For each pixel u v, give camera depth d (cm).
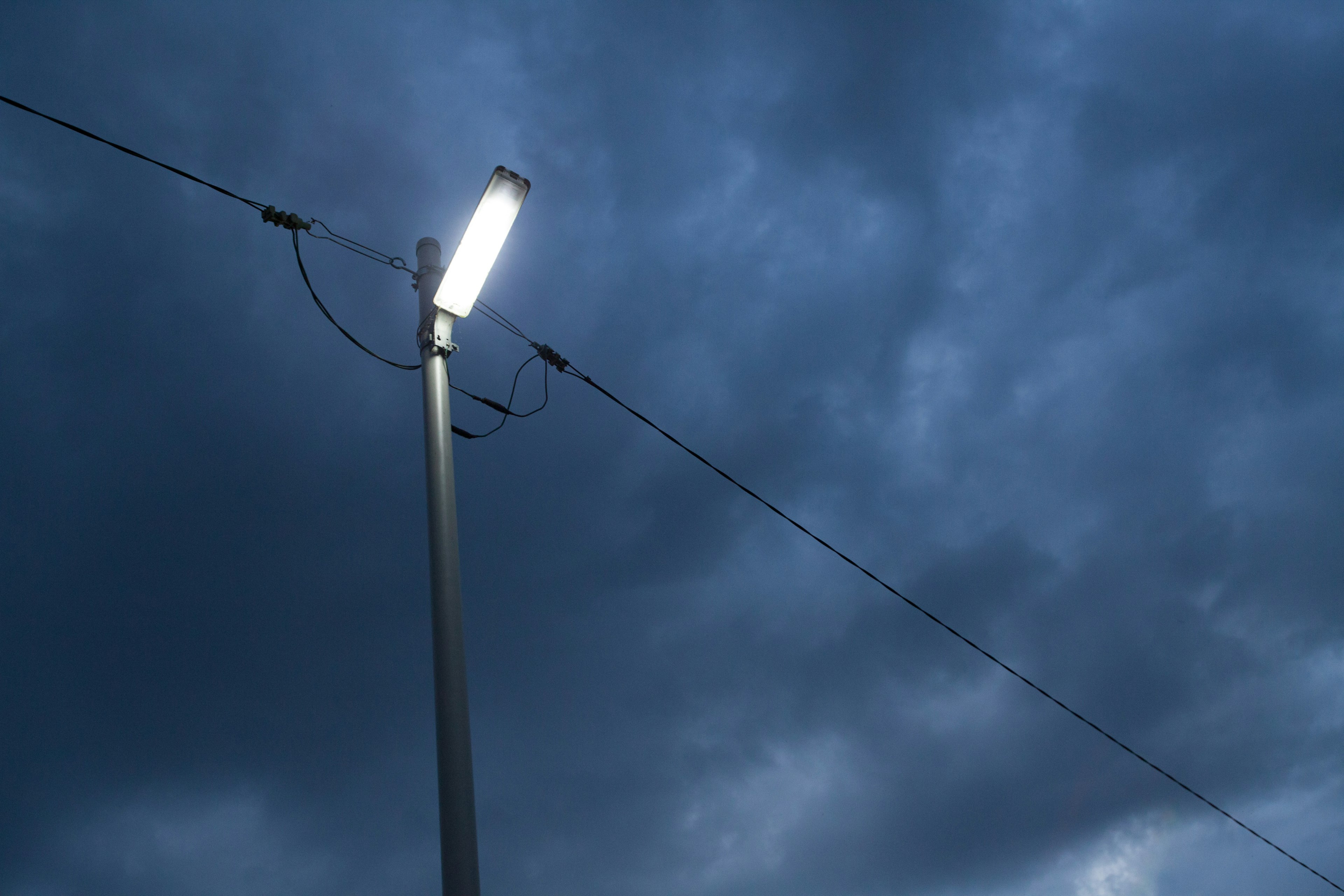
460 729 534
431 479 657
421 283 786
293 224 816
